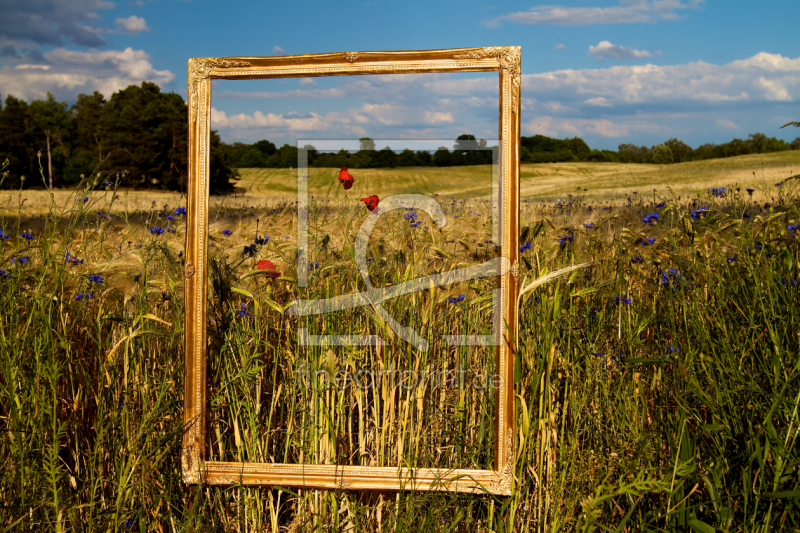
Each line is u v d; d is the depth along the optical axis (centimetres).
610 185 2983
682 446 172
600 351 219
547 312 217
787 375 174
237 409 213
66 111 6931
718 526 165
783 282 206
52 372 182
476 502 212
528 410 208
